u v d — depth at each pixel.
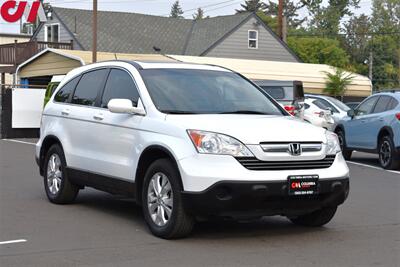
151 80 9.79
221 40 51.53
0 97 30.02
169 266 7.55
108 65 10.77
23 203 11.61
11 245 8.49
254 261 7.82
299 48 72.94
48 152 11.70
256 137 8.40
